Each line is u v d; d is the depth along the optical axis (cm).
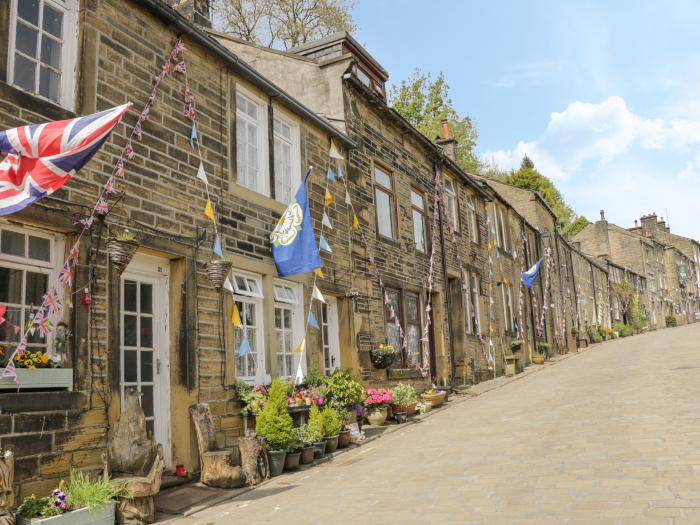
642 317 5706
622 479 616
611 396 1280
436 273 1697
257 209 975
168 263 812
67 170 566
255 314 962
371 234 1359
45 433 589
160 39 819
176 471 764
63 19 696
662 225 8194
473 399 1542
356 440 1049
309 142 1166
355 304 1247
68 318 638
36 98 629
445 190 1866
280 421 828
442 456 847
